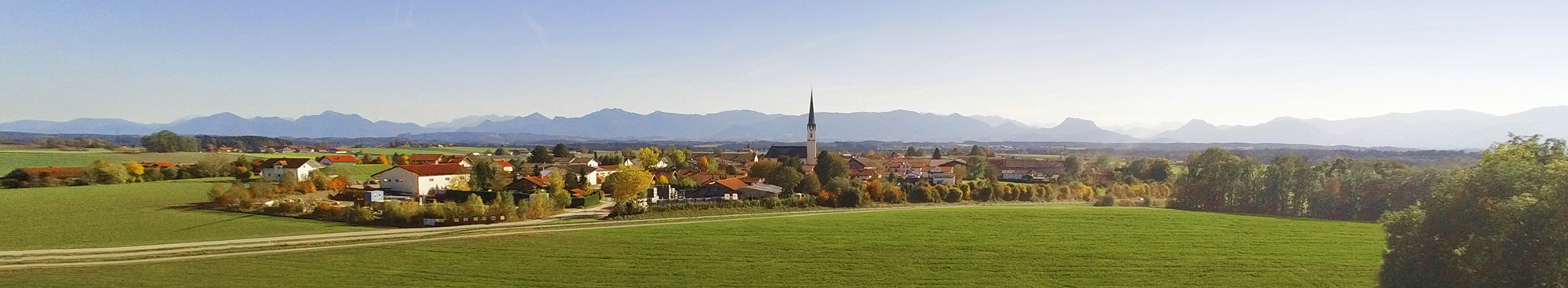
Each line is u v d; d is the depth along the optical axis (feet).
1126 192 426.10
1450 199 130.21
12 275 158.71
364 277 160.86
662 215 278.67
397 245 199.52
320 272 165.68
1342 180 310.86
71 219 241.96
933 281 162.20
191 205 279.08
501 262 177.99
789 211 314.35
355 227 234.17
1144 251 195.83
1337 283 158.61
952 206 363.15
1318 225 249.55
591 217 270.87
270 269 167.63
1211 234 225.97
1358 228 244.22
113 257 182.19
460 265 173.78
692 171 494.18
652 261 181.68
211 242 204.54
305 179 357.61
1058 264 179.93
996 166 615.98
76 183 348.59
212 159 417.08
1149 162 562.25
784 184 382.22
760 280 162.50
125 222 236.84
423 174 352.90
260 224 235.40
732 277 165.17
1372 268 172.35
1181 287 156.25
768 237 216.54
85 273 162.09
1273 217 286.66
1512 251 120.06
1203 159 385.29
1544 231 117.08
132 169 374.63
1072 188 433.07
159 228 225.97
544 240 207.82
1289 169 326.85
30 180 339.98
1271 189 325.62
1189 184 364.17
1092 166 606.96
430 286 153.28
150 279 157.48
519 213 260.01
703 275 167.22
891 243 207.10
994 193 394.52
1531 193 124.16
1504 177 128.26
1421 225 132.77
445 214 243.81
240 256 183.21
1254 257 187.83
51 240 203.72
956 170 532.32
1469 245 127.03
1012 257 188.65
